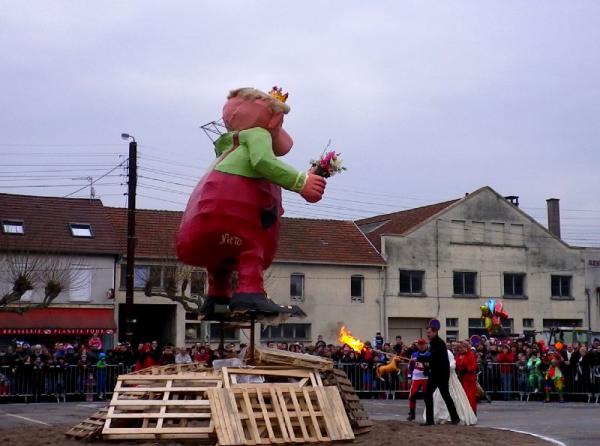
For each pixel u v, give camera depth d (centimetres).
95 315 3344
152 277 3328
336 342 3875
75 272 3319
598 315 4597
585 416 1716
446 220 4244
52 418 1678
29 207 3481
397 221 4509
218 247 1241
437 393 1493
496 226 4375
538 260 4459
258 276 1242
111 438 1116
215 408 1103
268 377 1229
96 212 3597
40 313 3219
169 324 3547
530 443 1169
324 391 1190
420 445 1120
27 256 3008
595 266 4622
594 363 2291
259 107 1256
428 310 4122
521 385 2406
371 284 4003
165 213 3809
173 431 1102
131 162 2884
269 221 1256
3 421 1606
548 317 4441
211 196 1230
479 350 2597
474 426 1423
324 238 4056
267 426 1109
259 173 1235
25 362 2280
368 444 1132
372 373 2439
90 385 2353
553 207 4944
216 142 1297
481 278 4288
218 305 1312
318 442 1127
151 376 1196
